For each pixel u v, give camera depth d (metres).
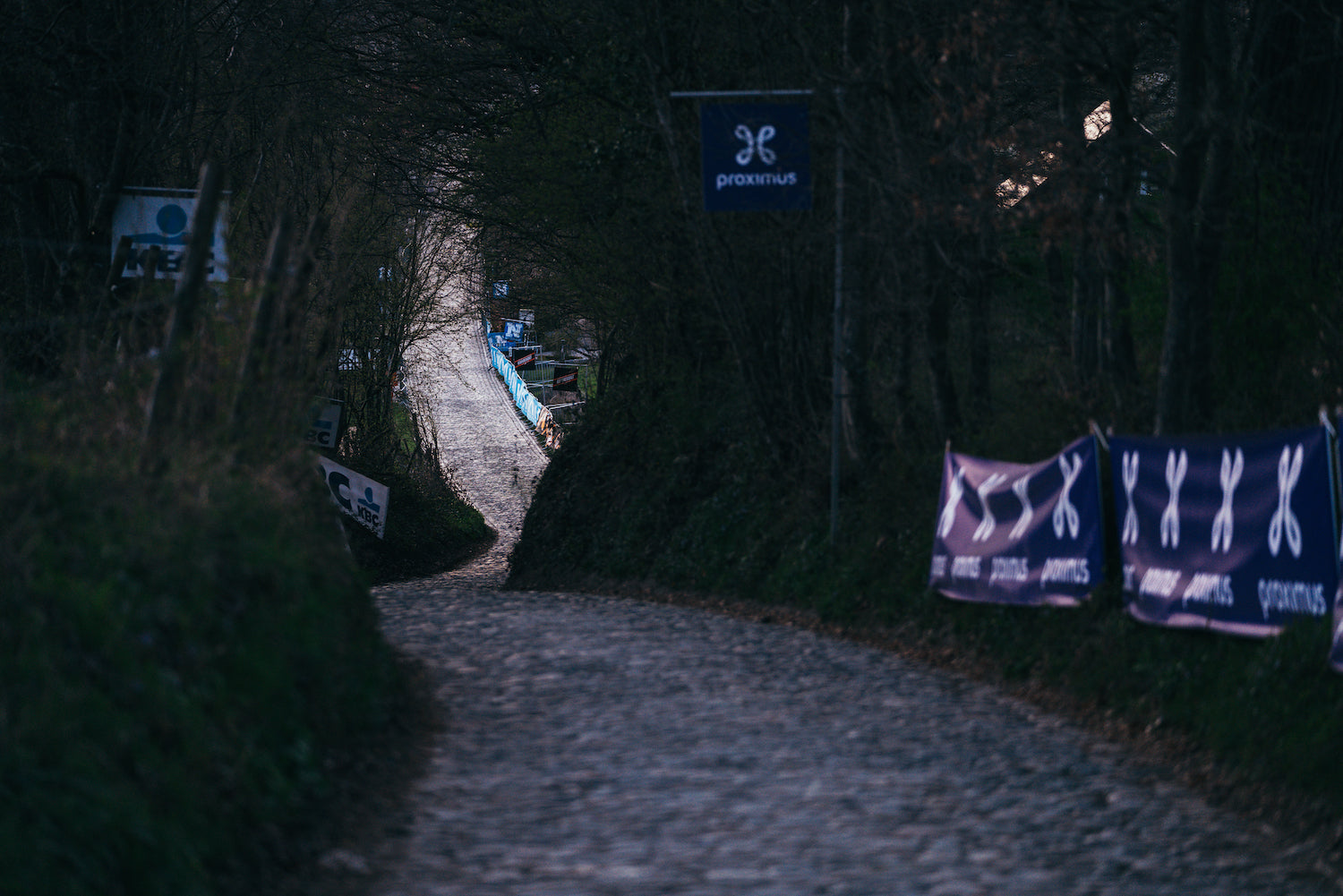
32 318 19.22
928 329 17.89
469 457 66.56
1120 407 14.45
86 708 6.39
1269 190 15.67
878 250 18.95
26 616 6.64
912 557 16.88
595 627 16.16
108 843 5.77
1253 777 9.14
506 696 11.83
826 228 19.88
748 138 18.42
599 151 26.55
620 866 7.34
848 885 7.09
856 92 17.75
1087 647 12.41
